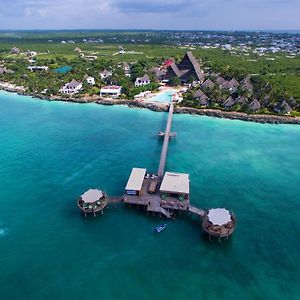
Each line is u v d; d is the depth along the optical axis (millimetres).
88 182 76500
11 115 129750
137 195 67938
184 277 50406
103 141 101250
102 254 54750
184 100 133875
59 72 190250
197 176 79000
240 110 124188
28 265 52281
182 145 97375
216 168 83188
